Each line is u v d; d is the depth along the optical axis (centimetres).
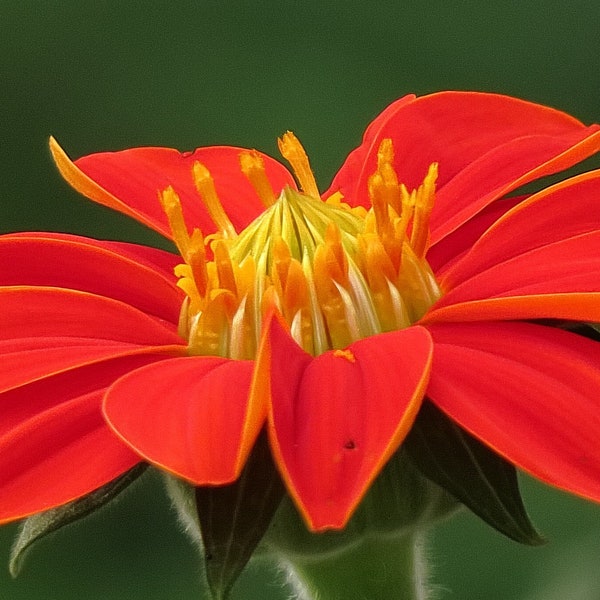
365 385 25
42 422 25
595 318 25
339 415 24
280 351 25
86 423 25
